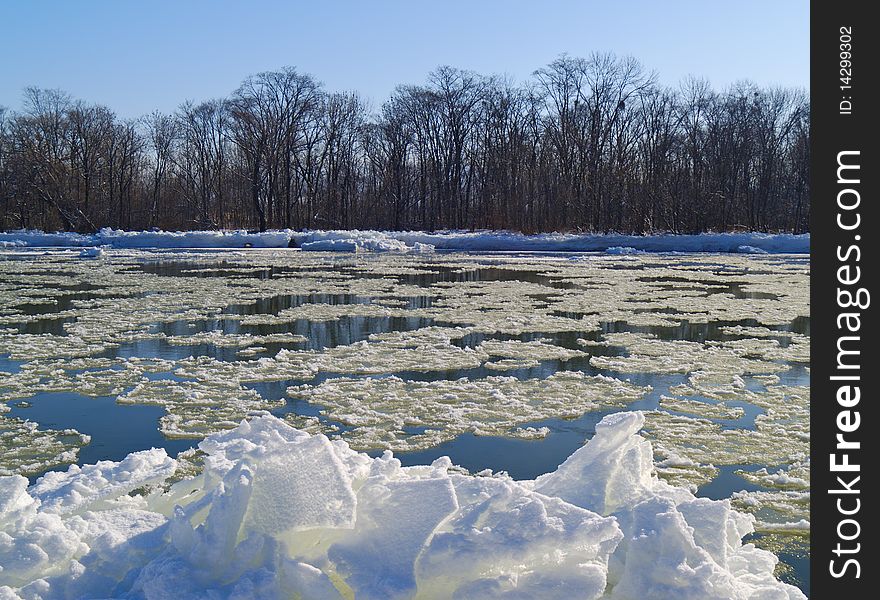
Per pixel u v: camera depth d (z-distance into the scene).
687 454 7.58
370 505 3.80
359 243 43.81
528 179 57.47
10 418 8.66
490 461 7.41
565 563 3.52
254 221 65.62
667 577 3.59
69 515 4.27
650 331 14.85
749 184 57.03
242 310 17.41
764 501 6.36
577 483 4.35
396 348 12.78
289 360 11.72
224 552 3.48
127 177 66.19
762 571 4.09
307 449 3.84
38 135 58.59
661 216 53.94
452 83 60.09
